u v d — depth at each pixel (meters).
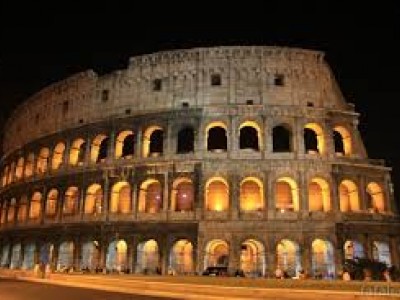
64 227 81.62
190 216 72.75
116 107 84.56
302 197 72.31
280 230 70.56
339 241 70.31
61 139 89.62
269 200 72.12
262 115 76.50
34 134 97.50
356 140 78.25
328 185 73.75
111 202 78.75
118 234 75.56
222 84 79.06
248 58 80.06
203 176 73.88
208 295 39.84
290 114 76.62
